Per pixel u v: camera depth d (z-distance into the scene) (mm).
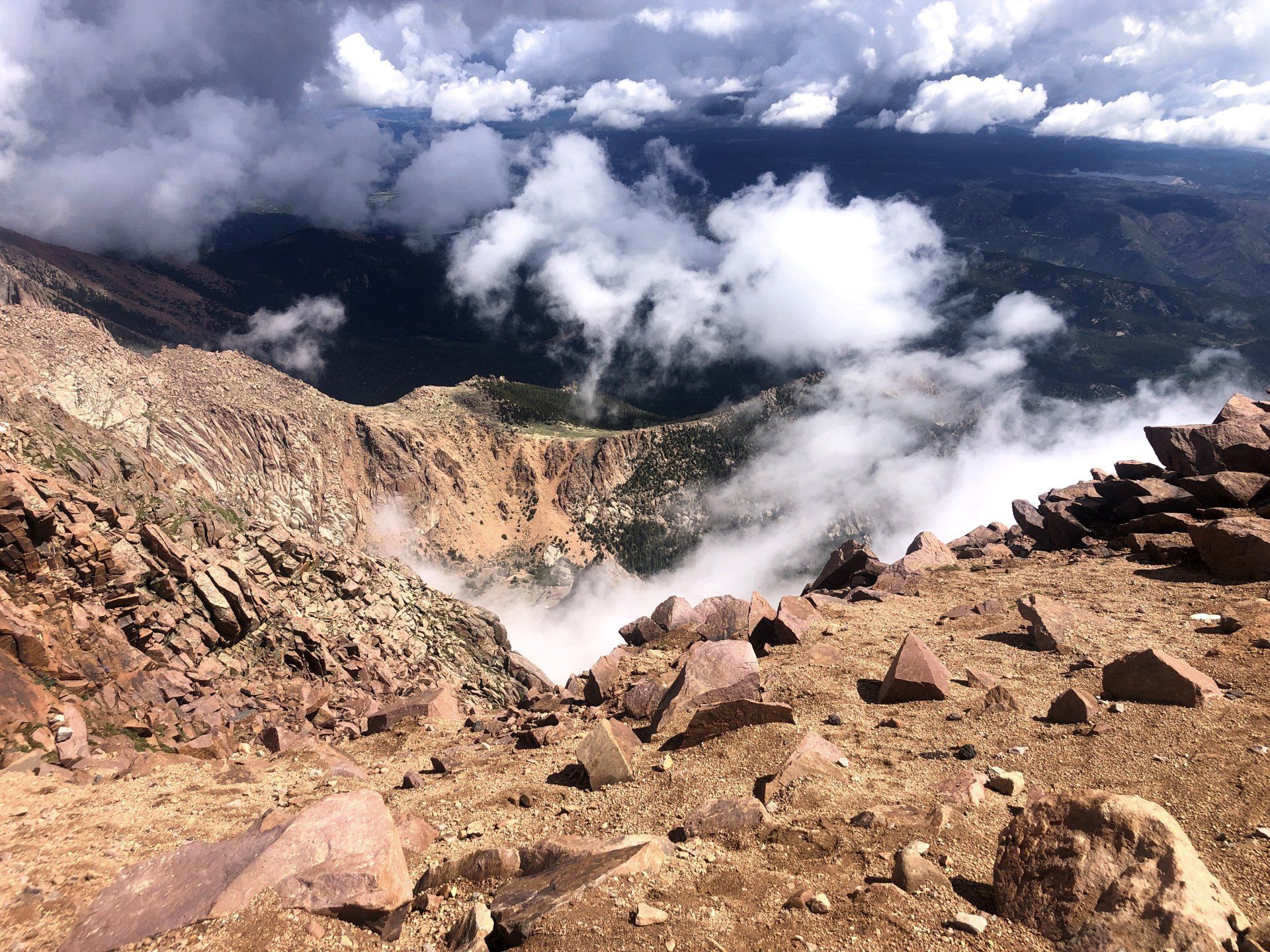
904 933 8375
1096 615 21391
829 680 19406
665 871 10578
